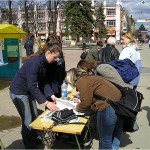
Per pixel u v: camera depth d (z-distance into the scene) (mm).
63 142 5074
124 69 4570
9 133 5812
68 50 35344
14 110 7398
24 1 37719
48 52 4410
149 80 12844
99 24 61844
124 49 5957
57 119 4344
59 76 5684
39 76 4504
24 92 4578
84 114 4543
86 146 4977
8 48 11445
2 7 39406
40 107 7242
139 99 4117
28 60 4441
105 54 6980
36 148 4926
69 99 5430
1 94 9203
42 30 62062
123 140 5578
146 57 26031
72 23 43812
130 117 3959
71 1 43969
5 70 11633
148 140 5602
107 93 3920
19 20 52562
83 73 4059
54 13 38812
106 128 3973
